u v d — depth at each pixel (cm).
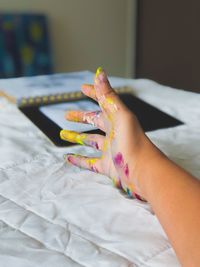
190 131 84
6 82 120
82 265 43
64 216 53
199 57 239
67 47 250
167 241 47
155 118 92
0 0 217
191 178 45
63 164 68
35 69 231
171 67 261
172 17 250
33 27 225
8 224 51
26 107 101
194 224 39
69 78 125
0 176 64
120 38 273
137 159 51
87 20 253
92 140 68
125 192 58
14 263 44
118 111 56
